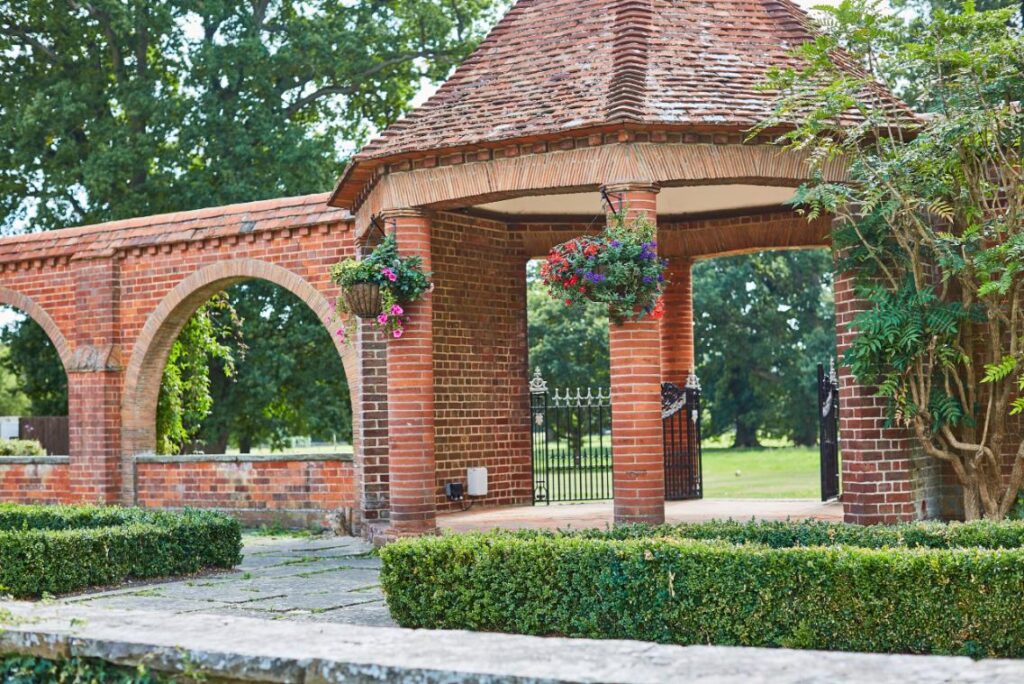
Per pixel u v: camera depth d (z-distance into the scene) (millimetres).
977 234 10469
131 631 5531
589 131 10672
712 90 11039
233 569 11570
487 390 15117
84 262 17203
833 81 10336
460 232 14875
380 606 8984
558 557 7305
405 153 11516
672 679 4105
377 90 29656
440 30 28797
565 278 10484
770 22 12328
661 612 6945
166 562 10867
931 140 10148
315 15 28719
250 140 26391
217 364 27031
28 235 18188
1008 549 7113
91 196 26000
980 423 11648
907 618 6391
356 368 14742
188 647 5105
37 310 17812
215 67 26219
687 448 16047
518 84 11922
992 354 10680
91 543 10188
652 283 10469
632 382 10562
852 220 10539
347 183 12844
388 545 7969
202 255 16359
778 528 8297
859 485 10898
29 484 17703
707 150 10750
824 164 10883
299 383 27719
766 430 43469
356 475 14914
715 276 40844
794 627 6617
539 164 11102
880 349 10516
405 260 11930
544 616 7348
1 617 5910
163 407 18516
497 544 7523
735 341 40656
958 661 4254
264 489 16031
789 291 41031
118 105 27984
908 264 10656
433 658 4648
